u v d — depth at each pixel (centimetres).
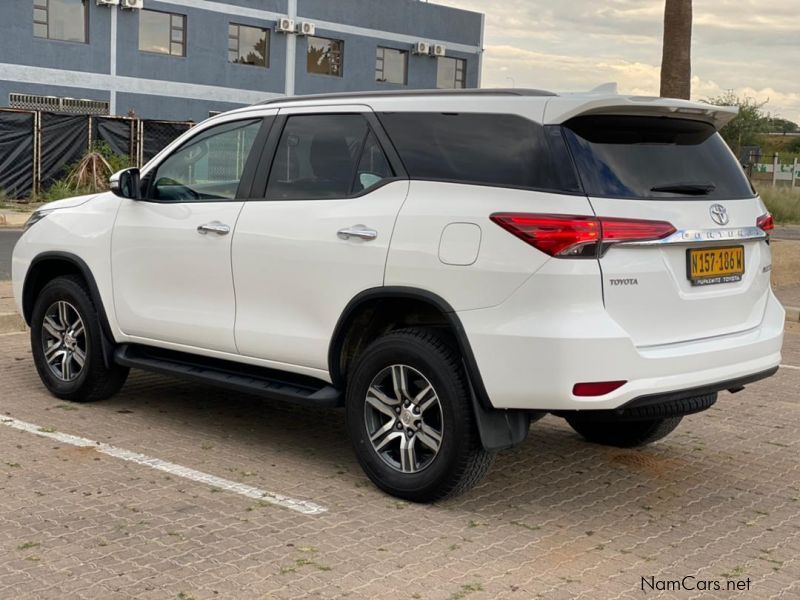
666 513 485
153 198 600
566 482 530
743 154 2219
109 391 649
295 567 397
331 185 514
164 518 448
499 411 454
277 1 3544
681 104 458
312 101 541
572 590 386
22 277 674
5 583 372
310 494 491
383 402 487
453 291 449
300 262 508
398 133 495
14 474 502
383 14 3878
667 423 572
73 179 2397
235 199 554
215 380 560
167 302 582
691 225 453
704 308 468
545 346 424
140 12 3192
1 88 2881
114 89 3138
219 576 385
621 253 435
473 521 461
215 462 539
